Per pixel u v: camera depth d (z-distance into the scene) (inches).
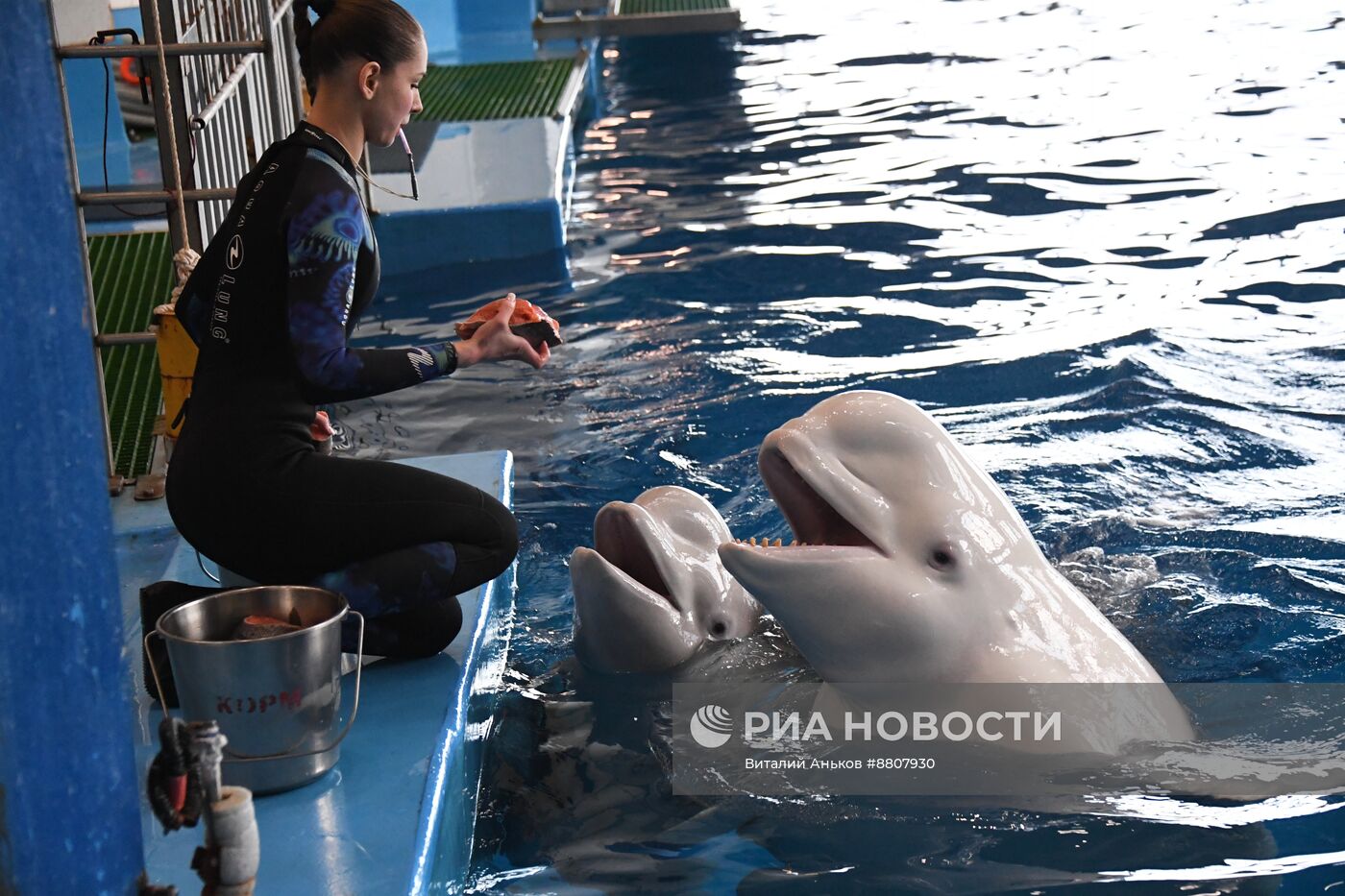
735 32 654.5
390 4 127.0
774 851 115.2
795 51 601.0
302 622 118.7
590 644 142.5
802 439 123.0
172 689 127.5
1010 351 249.3
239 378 126.6
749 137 447.2
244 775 112.4
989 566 122.6
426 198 337.4
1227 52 523.8
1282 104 434.3
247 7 288.7
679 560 140.7
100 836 74.5
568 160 402.6
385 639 135.2
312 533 127.6
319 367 121.6
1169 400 221.0
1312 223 314.0
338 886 100.7
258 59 290.8
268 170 126.0
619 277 312.2
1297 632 150.3
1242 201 335.6
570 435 223.0
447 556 131.6
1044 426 215.0
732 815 120.5
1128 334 252.5
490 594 154.6
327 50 125.2
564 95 469.4
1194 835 114.4
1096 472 197.6
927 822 118.0
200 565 142.9
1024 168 381.1
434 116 442.3
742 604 144.0
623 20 646.5
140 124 457.4
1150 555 171.2
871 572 119.0
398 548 131.0
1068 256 304.7
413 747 120.2
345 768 117.2
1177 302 271.0
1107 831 115.4
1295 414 215.2
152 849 106.9
